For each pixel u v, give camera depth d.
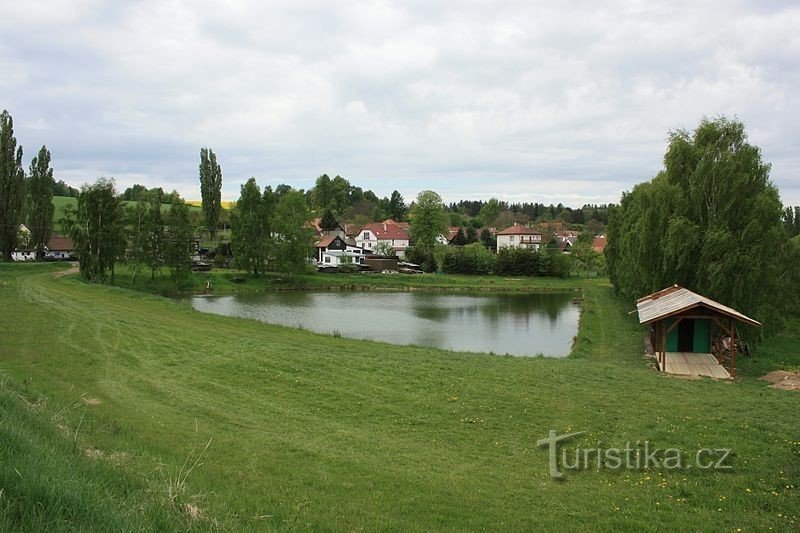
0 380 13.69
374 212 181.00
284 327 35.88
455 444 13.81
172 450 11.98
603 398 17.62
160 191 121.94
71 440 10.05
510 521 9.66
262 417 15.41
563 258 98.00
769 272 29.89
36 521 5.59
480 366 22.08
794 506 10.45
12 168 71.38
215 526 7.31
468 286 83.38
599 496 10.93
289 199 83.62
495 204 197.88
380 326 44.88
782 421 15.05
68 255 99.88
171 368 20.89
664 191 33.88
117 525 6.09
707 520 9.92
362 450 13.12
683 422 15.12
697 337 29.14
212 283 76.25
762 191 31.48
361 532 8.80
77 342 24.97
